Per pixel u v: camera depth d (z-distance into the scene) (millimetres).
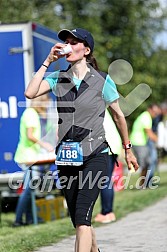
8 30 21078
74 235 15320
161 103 66188
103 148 10047
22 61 21031
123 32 63531
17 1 40781
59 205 20359
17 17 40156
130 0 63625
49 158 18312
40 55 21516
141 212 20172
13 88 21000
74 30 9992
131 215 19438
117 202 23422
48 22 43312
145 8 64562
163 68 65688
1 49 21109
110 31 64250
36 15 43312
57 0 50750
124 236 15250
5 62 21062
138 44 63625
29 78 20969
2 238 15211
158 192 26938
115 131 15281
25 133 18188
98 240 14664
